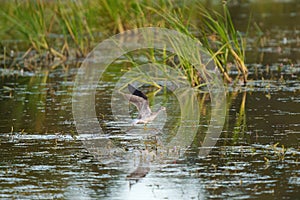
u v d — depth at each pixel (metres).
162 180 19.11
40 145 22.47
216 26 30.81
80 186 18.72
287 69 33.59
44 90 30.97
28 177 19.45
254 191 18.09
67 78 33.56
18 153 21.64
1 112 26.89
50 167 20.30
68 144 22.59
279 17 49.00
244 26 45.62
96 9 40.81
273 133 23.12
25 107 27.73
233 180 18.94
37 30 38.38
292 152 21.16
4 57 37.12
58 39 41.00
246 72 31.28
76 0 39.25
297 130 23.38
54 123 25.14
